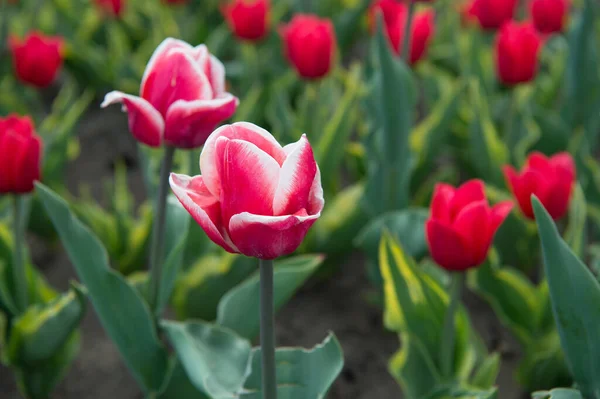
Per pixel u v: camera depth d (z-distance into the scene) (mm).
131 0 2291
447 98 1428
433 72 1727
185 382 1060
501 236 1349
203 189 835
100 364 1323
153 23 2062
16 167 1082
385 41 1220
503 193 1319
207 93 968
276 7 2105
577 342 904
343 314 1400
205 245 1263
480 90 1653
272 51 2033
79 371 1313
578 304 897
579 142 1402
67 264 1521
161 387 1071
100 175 1852
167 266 1080
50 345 1139
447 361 1063
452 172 1499
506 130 1477
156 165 1270
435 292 1079
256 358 948
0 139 1086
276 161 815
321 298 1429
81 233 1024
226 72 1972
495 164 1386
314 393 937
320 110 1562
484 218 991
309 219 808
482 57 1723
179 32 2039
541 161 1129
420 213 1223
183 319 1274
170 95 971
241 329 1098
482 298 1421
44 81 1559
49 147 1461
